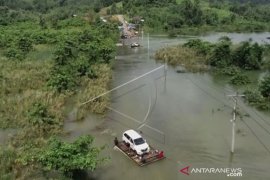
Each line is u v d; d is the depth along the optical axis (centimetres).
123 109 4497
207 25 15738
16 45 8038
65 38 9038
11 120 3928
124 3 17575
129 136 3344
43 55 7506
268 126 4025
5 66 6156
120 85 5606
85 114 4241
